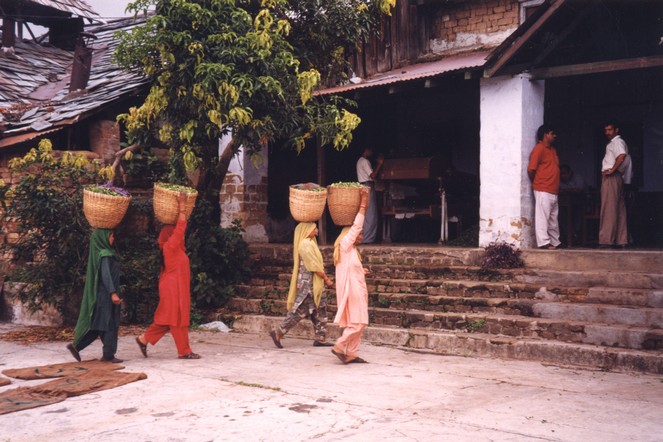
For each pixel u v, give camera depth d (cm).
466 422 503
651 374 666
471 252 991
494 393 591
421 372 680
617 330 723
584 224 1147
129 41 958
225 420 513
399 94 1282
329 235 1489
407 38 1400
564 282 870
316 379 649
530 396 580
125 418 523
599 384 625
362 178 1302
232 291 1045
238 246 1108
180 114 970
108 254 734
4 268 1136
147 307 1035
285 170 1552
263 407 548
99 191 745
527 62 999
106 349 738
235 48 894
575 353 713
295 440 464
